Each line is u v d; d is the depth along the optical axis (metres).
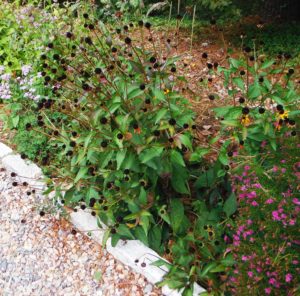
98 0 5.82
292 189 2.62
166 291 2.81
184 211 3.09
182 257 2.82
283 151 2.82
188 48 5.36
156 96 2.67
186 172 2.97
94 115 2.76
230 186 3.02
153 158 2.69
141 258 2.96
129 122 2.72
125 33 3.55
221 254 2.78
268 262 2.40
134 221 3.01
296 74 4.46
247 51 2.91
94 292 2.99
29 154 3.91
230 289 2.57
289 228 2.46
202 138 3.36
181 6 6.38
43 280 3.14
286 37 5.26
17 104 4.07
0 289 3.15
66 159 3.64
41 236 3.42
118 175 2.87
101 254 3.18
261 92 2.81
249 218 2.60
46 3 6.38
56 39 4.40
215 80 4.54
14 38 5.02
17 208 3.69
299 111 2.77
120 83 2.93
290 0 5.61
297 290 2.28
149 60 2.88
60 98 3.73
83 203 3.37
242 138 2.79
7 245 3.43
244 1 6.07
